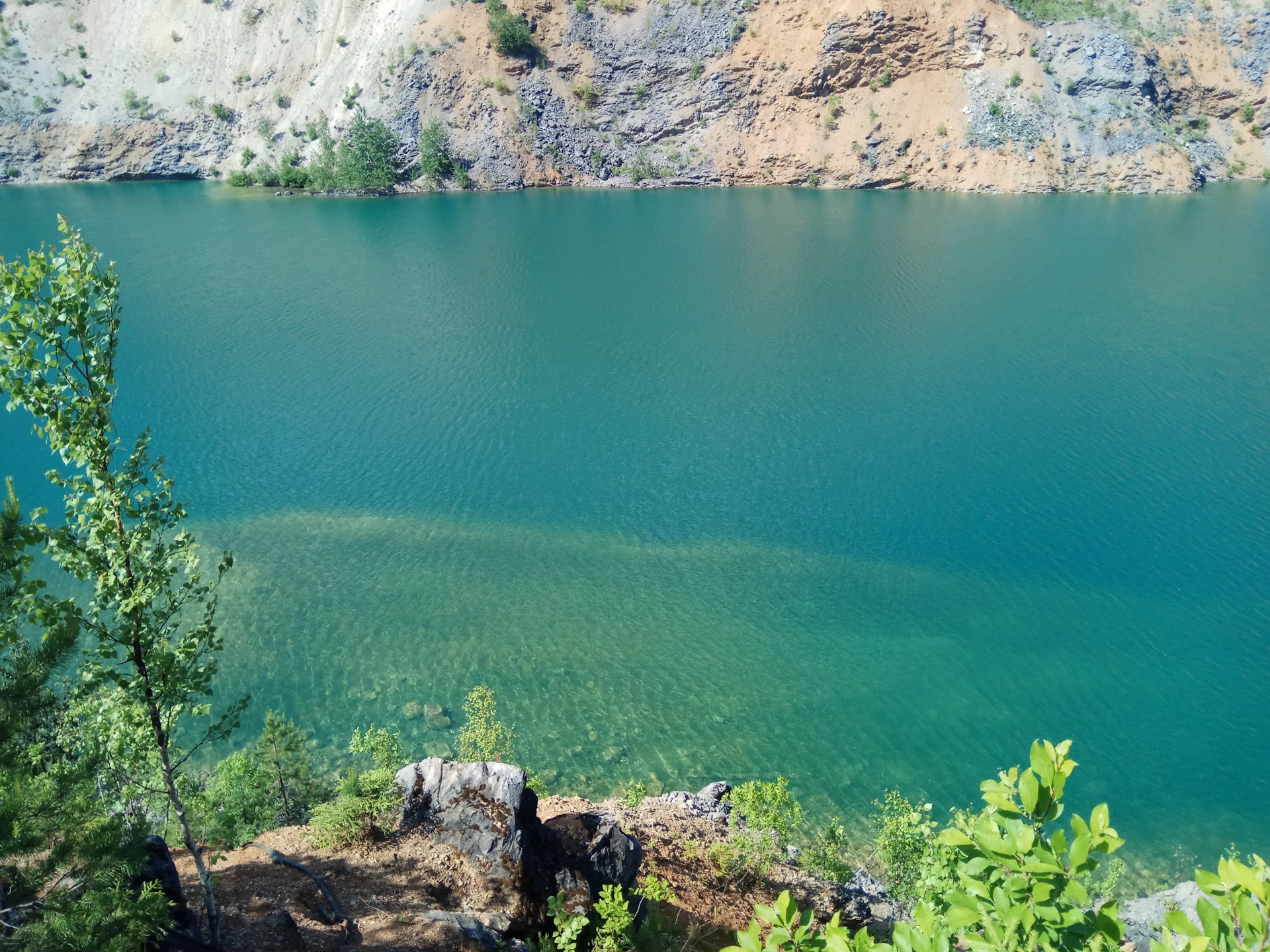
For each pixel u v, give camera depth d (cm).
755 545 6519
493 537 6556
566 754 4572
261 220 16738
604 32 19950
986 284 12588
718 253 14325
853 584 6078
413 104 19438
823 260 13888
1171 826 4219
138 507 1745
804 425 8488
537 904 2252
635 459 7831
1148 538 6594
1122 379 9469
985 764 4588
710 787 3828
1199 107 19625
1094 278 12788
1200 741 4734
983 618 5722
